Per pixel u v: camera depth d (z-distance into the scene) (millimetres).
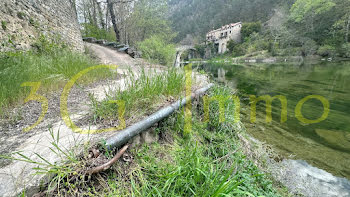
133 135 1292
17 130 1339
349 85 7633
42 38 4426
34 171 869
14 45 3424
